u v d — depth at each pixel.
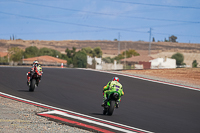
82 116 44.75
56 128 35.25
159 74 132.12
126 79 100.25
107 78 101.75
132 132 36.56
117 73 117.06
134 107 56.44
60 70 125.75
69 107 52.50
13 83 81.19
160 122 44.62
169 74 134.00
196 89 86.69
